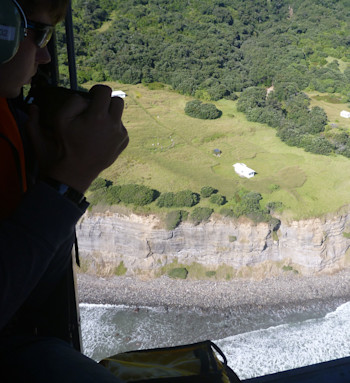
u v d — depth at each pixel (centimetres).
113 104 63
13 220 54
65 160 60
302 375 106
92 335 3105
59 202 57
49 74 118
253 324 3216
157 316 3262
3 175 60
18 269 50
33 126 64
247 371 2814
